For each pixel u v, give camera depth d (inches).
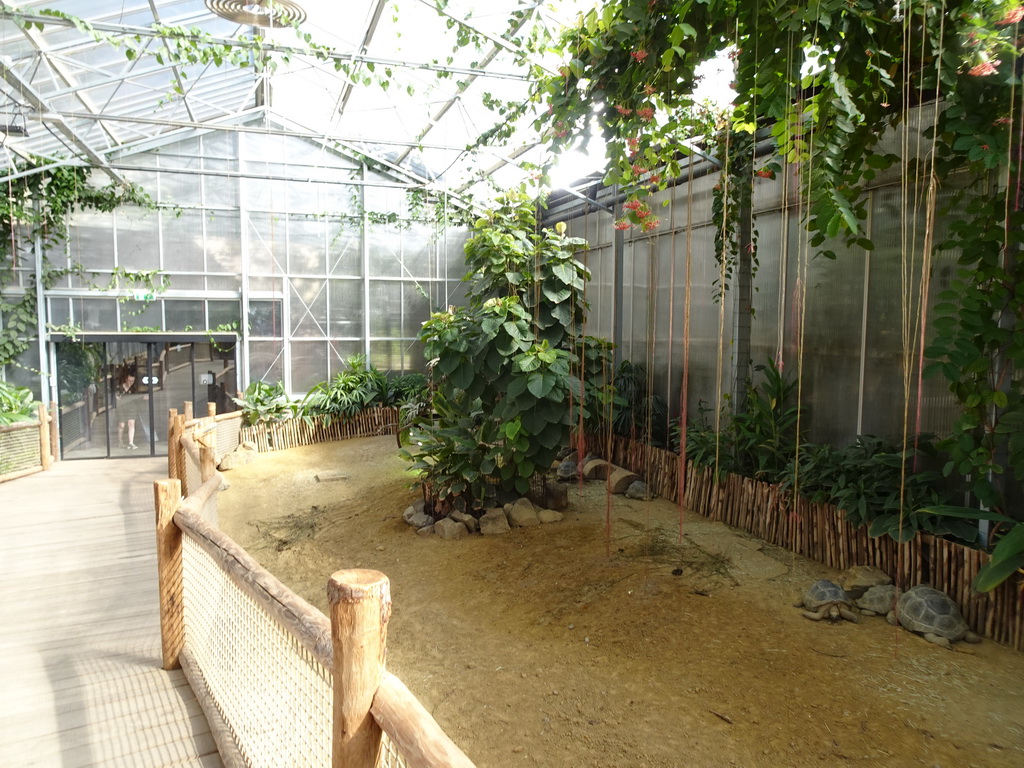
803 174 115.9
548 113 138.9
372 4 231.8
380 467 312.5
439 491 207.6
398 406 413.1
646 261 302.4
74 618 139.3
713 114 183.6
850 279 193.6
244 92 363.6
